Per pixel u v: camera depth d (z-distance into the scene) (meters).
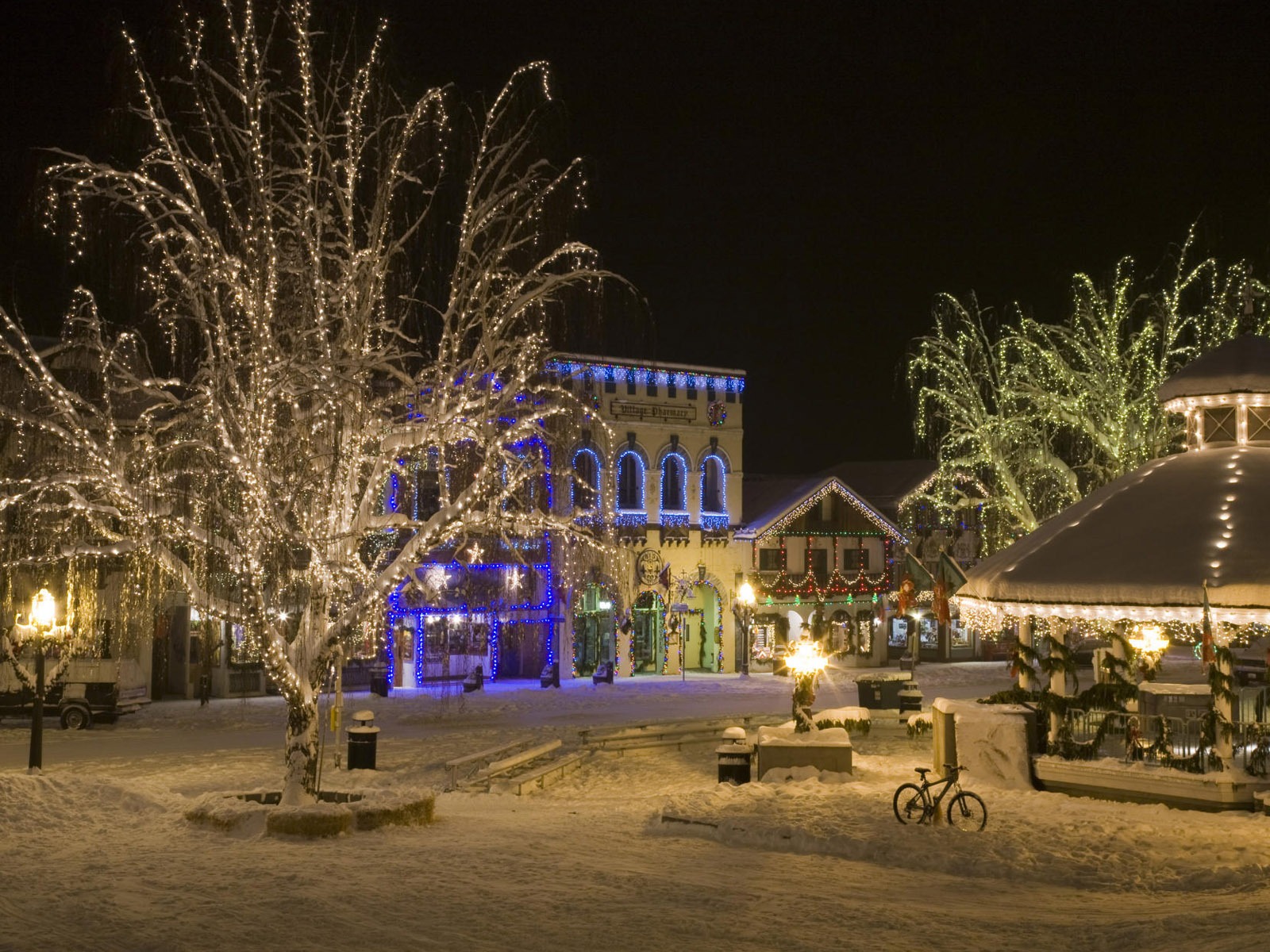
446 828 16.12
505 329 17.91
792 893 12.05
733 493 49.31
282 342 16.81
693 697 39.88
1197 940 9.92
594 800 20.48
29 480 18.14
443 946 9.90
